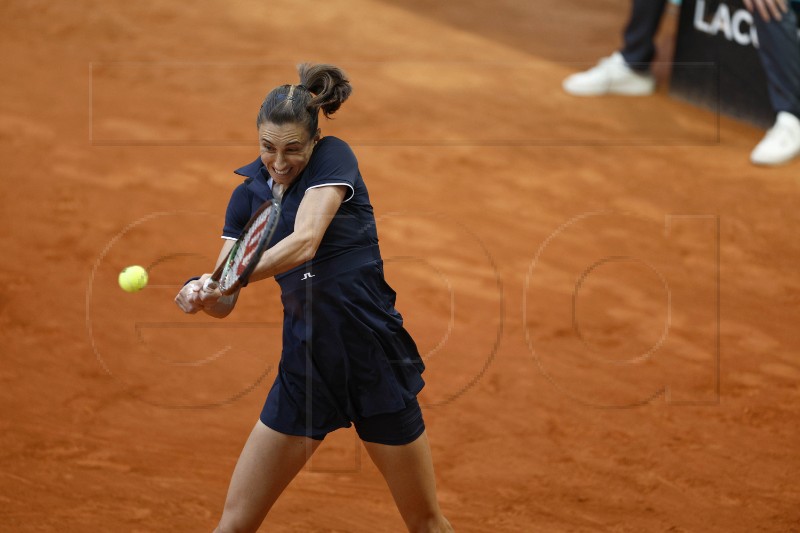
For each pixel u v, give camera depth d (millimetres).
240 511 12547
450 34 49062
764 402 21016
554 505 17250
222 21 48719
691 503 17438
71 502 16641
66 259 26234
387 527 16438
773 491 17828
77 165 32125
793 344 23703
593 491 17719
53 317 23250
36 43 43500
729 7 38312
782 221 30812
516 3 54562
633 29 41375
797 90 34906
